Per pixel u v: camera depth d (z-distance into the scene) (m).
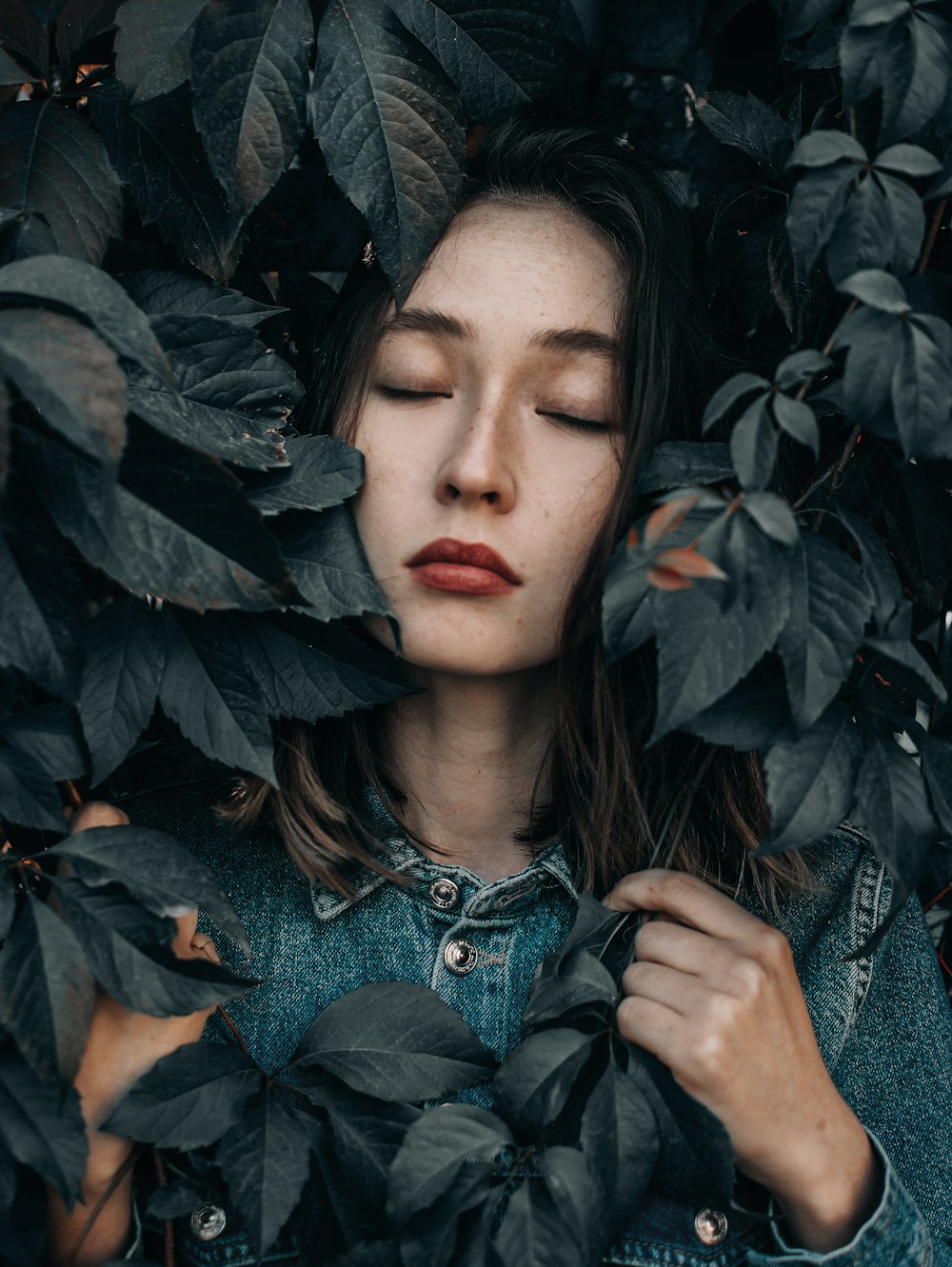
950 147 0.77
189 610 0.79
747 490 0.67
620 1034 0.87
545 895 1.07
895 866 0.73
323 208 1.14
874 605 0.73
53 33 0.86
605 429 0.91
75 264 0.61
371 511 0.90
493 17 0.82
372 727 1.06
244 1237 0.95
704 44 0.90
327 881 1.03
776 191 0.95
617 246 0.93
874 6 0.71
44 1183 0.77
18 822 0.73
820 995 1.09
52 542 0.68
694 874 1.04
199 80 0.74
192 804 1.12
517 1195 0.77
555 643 0.92
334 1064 0.84
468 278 0.89
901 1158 1.08
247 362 0.81
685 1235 0.98
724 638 0.66
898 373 0.68
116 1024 0.84
